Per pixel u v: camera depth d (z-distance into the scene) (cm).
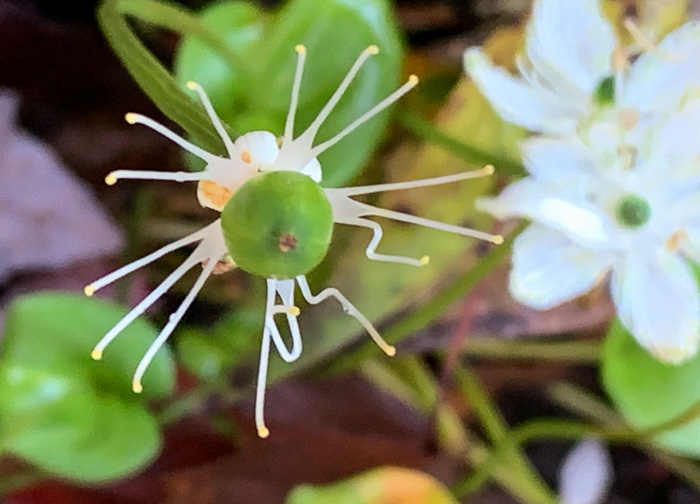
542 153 8
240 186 6
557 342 12
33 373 9
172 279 7
